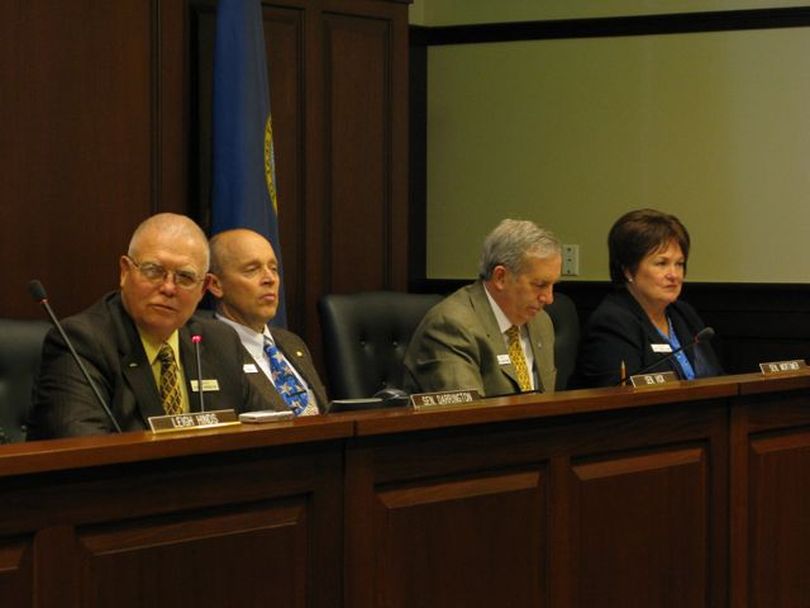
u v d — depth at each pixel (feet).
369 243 22.39
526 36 25.82
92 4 18.47
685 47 24.88
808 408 14.61
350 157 22.15
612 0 25.23
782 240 24.49
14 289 17.78
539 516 11.88
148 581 9.20
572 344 19.97
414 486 10.93
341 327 18.06
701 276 24.95
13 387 14.51
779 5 24.30
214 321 13.89
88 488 8.82
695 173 24.93
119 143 18.80
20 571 8.54
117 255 18.76
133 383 12.41
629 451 12.78
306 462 10.13
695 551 13.41
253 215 18.71
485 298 16.42
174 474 9.27
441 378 15.75
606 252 25.49
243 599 9.77
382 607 10.66
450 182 26.43
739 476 13.83
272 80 21.17
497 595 11.51
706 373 18.01
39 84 17.95
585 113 25.54
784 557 14.38
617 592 12.62
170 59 19.38
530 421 11.76
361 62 22.25
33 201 17.93
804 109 24.30
